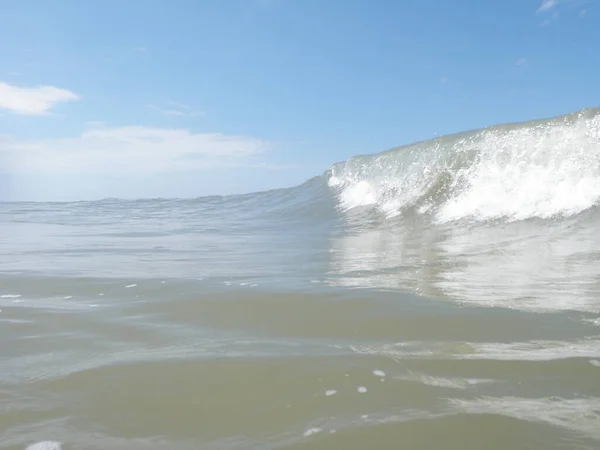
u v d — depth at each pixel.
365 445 1.42
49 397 1.77
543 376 1.83
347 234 7.04
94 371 1.98
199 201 17.53
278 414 1.62
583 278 3.49
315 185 14.02
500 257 4.45
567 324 2.45
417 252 4.98
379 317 2.65
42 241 7.00
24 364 2.08
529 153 7.21
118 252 5.66
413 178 9.00
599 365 1.92
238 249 5.83
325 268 4.20
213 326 2.59
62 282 3.77
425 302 2.92
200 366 2.01
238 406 1.68
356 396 1.72
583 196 6.25
